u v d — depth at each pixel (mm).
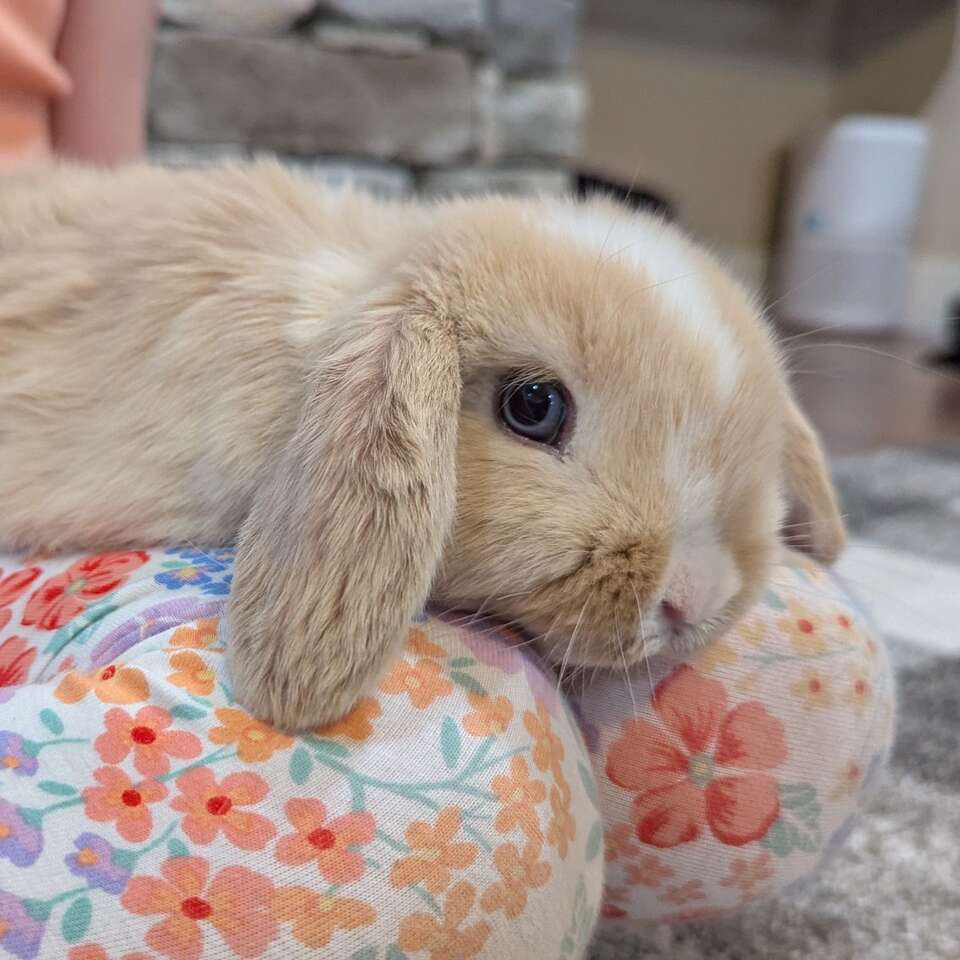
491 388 192
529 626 191
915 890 255
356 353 177
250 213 235
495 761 169
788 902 250
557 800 175
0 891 142
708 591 187
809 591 226
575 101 733
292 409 196
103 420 219
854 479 590
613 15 1085
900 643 388
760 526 198
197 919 146
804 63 1218
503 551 183
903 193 1132
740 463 192
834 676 215
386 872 155
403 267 191
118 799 151
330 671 161
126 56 447
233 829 151
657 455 185
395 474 168
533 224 205
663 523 183
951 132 1120
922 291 1175
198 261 223
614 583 180
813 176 1160
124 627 177
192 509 210
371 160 689
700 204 1209
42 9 400
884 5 1165
